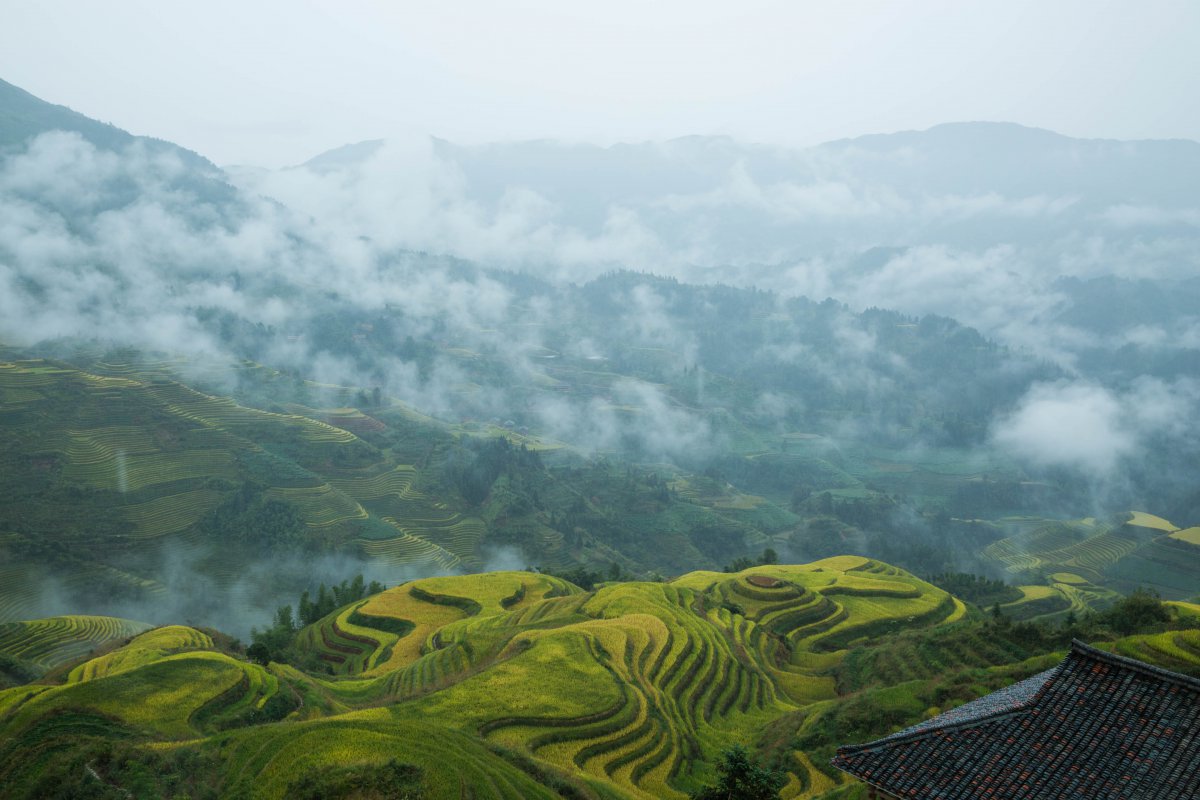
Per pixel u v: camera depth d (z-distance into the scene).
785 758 56.06
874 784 28.81
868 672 78.06
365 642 99.62
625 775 51.41
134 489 178.12
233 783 38.28
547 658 68.00
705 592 115.81
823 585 124.56
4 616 130.12
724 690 73.00
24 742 44.19
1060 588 187.50
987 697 37.44
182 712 51.03
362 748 41.28
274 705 56.53
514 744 50.91
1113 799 25.67
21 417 188.50
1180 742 26.61
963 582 157.12
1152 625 71.19
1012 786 27.08
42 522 158.50
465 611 108.06
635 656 73.50
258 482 192.00
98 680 53.78
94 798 36.44
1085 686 29.70
